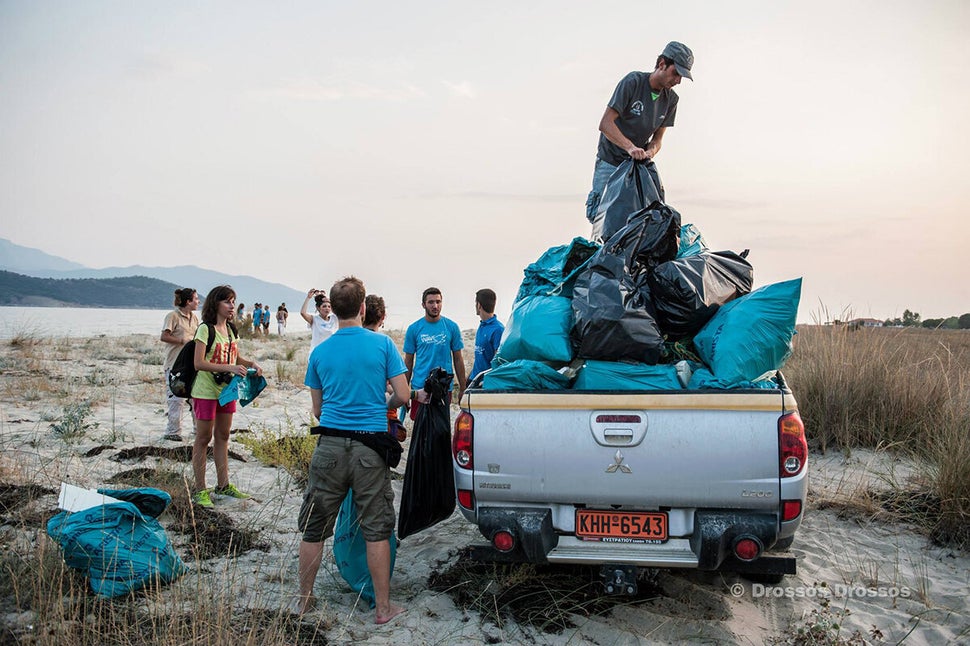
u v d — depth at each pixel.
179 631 3.72
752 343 4.31
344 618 4.21
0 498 5.53
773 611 4.37
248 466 7.45
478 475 4.05
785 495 3.80
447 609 4.33
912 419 7.52
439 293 7.46
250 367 6.26
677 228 5.05
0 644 3.56
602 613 4.26
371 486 4.21
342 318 4.46
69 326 59.66
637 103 6.68
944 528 5.48
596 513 4.02
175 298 8.53
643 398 3.91
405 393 4.39
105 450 7.68
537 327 4.59
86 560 4.22
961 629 4.14
